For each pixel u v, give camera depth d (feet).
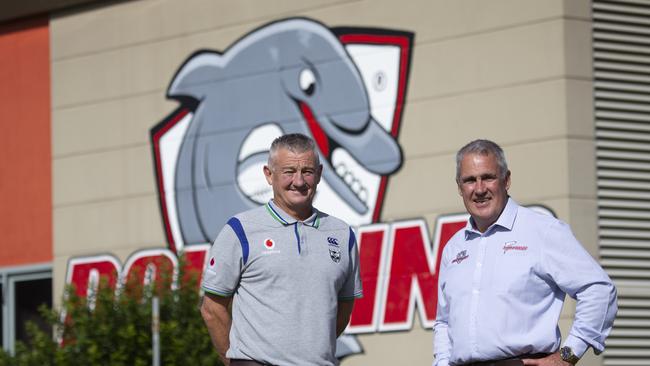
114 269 53.11
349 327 50.93
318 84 53.11
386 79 51.16
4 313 63.46
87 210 59.98
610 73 48.29
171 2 58.03
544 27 47.62
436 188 49.37
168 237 57.00
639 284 47.75
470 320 21.18
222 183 55.52
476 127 48.78
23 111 63.62
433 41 50.08
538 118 47.44
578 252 20.83
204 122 56.39
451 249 22.18
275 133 54.24
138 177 58.34
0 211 63.77
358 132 51.78
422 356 48.83
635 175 48.24
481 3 48.96
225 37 56.13
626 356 47.11
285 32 54.24
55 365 48.08
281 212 22.00
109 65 59.98
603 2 48.55
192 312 47.83
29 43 63.62
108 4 60.34
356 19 52.24
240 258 21.84
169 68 57.88
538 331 20.79
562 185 46.78
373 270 50.60
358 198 51.55
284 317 21.50
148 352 46.57
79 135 60.80
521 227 21.21
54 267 60.85
